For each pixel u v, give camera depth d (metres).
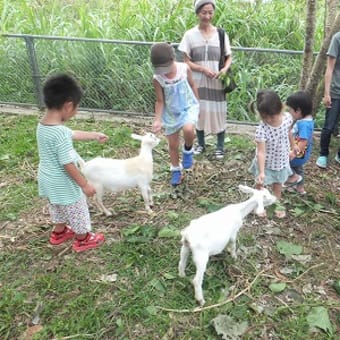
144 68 3.84
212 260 2.11
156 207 2.55
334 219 2.48
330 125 2.94
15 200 2.63
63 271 2.06
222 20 4.46
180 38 4.31
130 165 2.31
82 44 3.88
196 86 2.95
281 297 1.93
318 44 4.19
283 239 2.31
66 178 1.99
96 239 2.21
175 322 1.79
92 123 3.76
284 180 2.43
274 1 5.09
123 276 2.03
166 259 2.13
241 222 2.02
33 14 4.60
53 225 2.39
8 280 2.03
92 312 1.84
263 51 3.47
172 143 2.64
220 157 3.12
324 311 1.83
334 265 2.13
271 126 2.25
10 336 1.75
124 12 4.61
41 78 3.97
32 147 3.25
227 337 1.71
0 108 4.08
